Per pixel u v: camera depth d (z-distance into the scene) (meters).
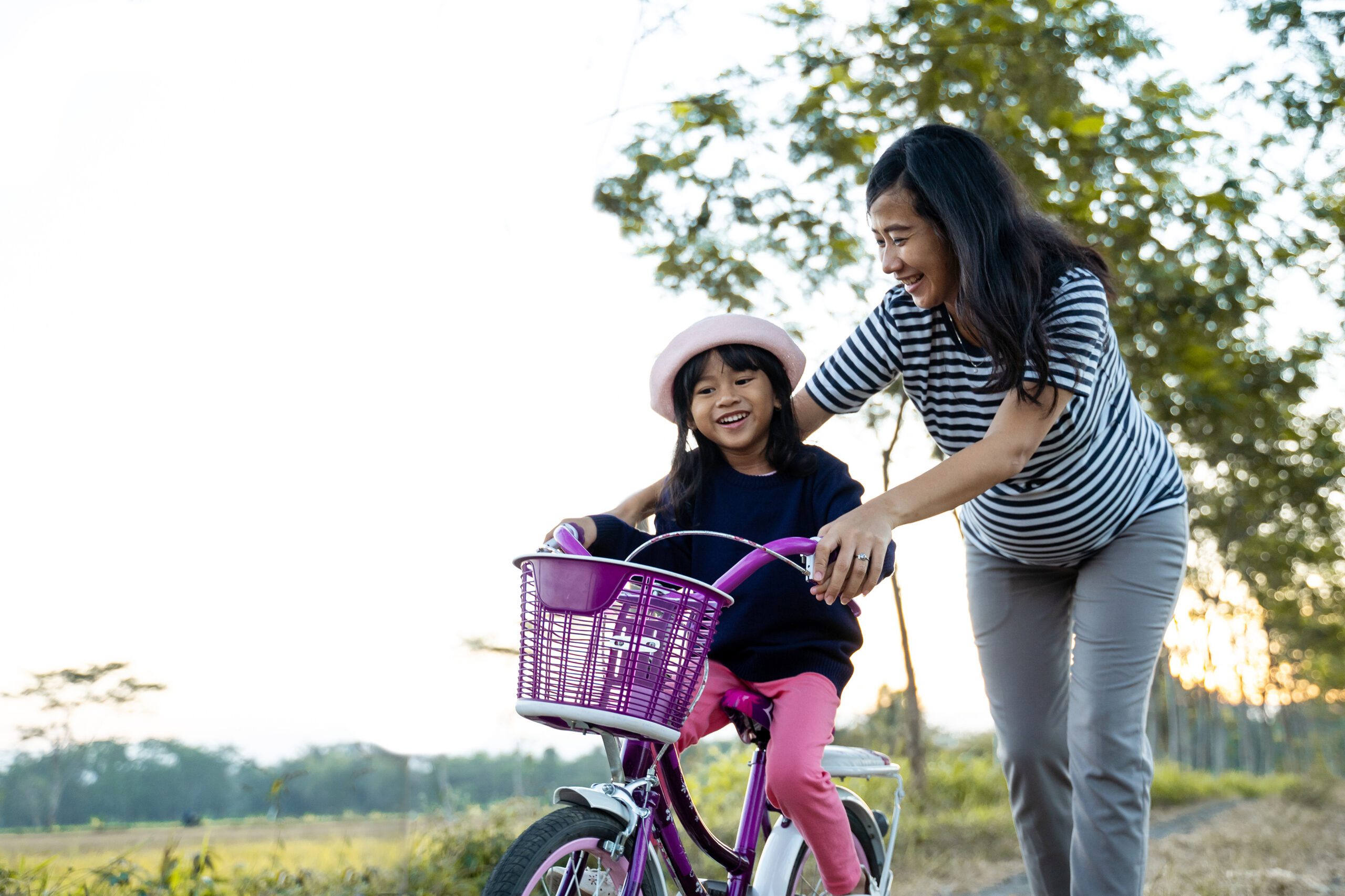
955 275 2.33
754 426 2.51
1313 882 5.17
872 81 6.32
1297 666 27.34
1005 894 4.94
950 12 6.20
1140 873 2.57
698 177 6.35
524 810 5.16
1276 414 9.52
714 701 2.38
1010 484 2.61
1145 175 6.48
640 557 2.45
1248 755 24.00
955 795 8.06
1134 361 7.51
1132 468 2.62
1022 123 6.33
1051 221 2.40
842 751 2.57
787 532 2.47
